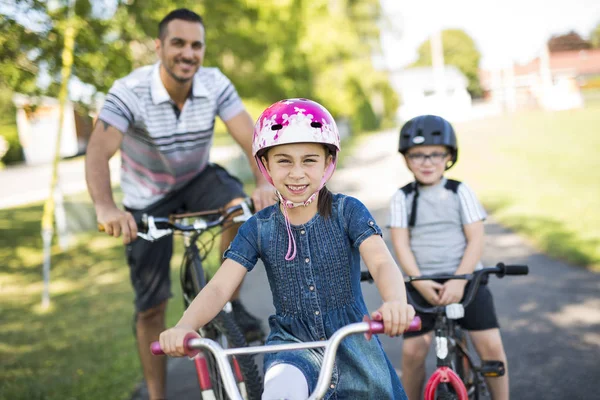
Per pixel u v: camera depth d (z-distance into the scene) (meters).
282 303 2.65
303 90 16.14
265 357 2.58
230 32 11.43
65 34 7.50
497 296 6.22
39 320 6.83
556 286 6.38
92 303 7.42
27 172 29.30
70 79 8.12
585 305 5.77
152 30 8.90
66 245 10.75
